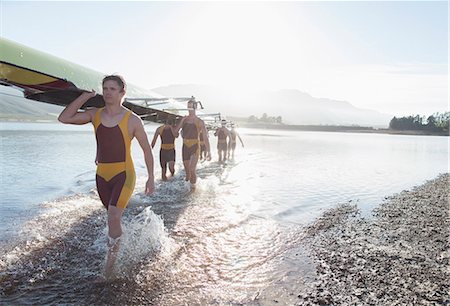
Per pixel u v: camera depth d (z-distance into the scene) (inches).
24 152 580.4
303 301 123.6
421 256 170.1
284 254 169.6
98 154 157.3
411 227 223.1
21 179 339.3
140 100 305.7
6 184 313.0
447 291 133.0
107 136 152.0
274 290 131.8
